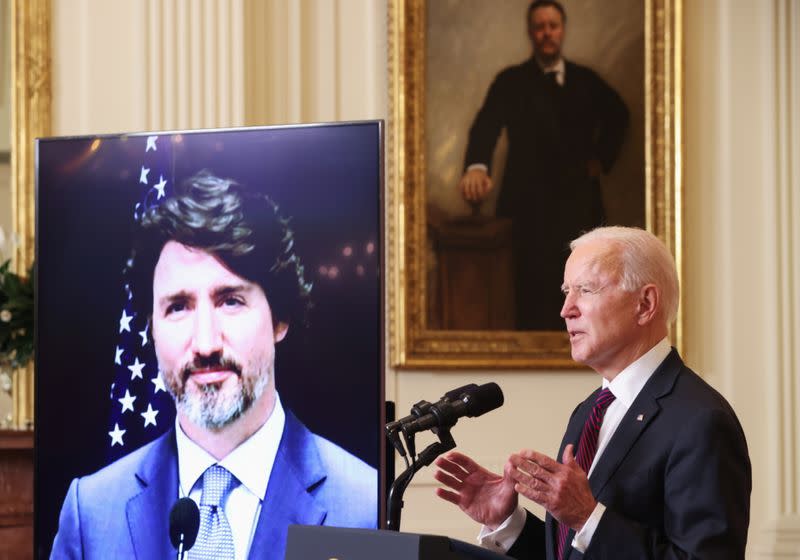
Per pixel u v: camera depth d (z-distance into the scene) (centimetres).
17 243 703
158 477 383
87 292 392
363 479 366
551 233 774
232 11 744
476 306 766
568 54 781
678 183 774
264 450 375
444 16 771
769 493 772
